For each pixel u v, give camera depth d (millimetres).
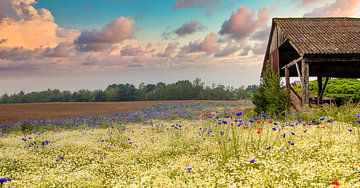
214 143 9844
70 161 9477
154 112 33000
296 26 20484
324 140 8258
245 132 10508
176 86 96000
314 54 16922
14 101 96375
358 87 28281
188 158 8445
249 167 6367
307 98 17172
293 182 5168
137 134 14477
